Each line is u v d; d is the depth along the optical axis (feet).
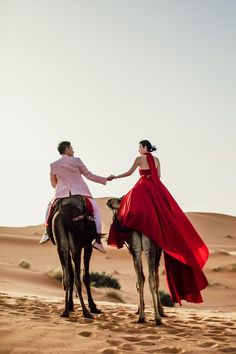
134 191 32.58
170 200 33.65
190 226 33.83
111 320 32.40
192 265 31.50
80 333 26.50
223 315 39.17
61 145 37.29
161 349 23.52
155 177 33.88
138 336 26.61
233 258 237.04
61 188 35.65
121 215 32.63
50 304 41.81
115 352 22.44
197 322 32.81
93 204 35.83
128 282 151.53
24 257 228.43
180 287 34.32
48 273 120.37
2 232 421.18
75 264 33.53
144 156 34.37
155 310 30.83
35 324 28.32
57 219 34.01
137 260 31.48
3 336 24.75
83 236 33.65
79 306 41.42
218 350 23.41
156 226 30.91
